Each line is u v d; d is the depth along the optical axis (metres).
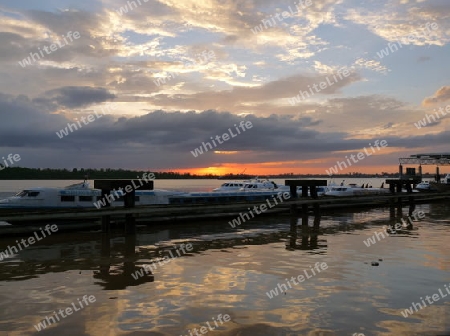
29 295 9.84
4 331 7.60
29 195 23.48
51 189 24.16
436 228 23.14
